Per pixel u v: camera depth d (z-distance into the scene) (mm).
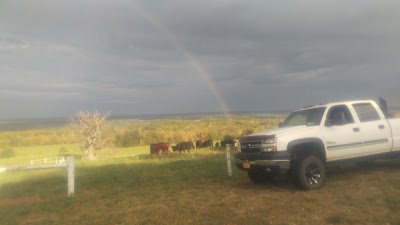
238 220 5988
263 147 8234
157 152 38000
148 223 6141
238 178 10734
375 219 5703
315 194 7609
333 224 5605
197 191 9062
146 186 10469
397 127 9734
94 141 50625
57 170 21266
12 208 8172
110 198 8922
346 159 8922
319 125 8734
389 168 10266
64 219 6926
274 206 6785
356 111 9375
